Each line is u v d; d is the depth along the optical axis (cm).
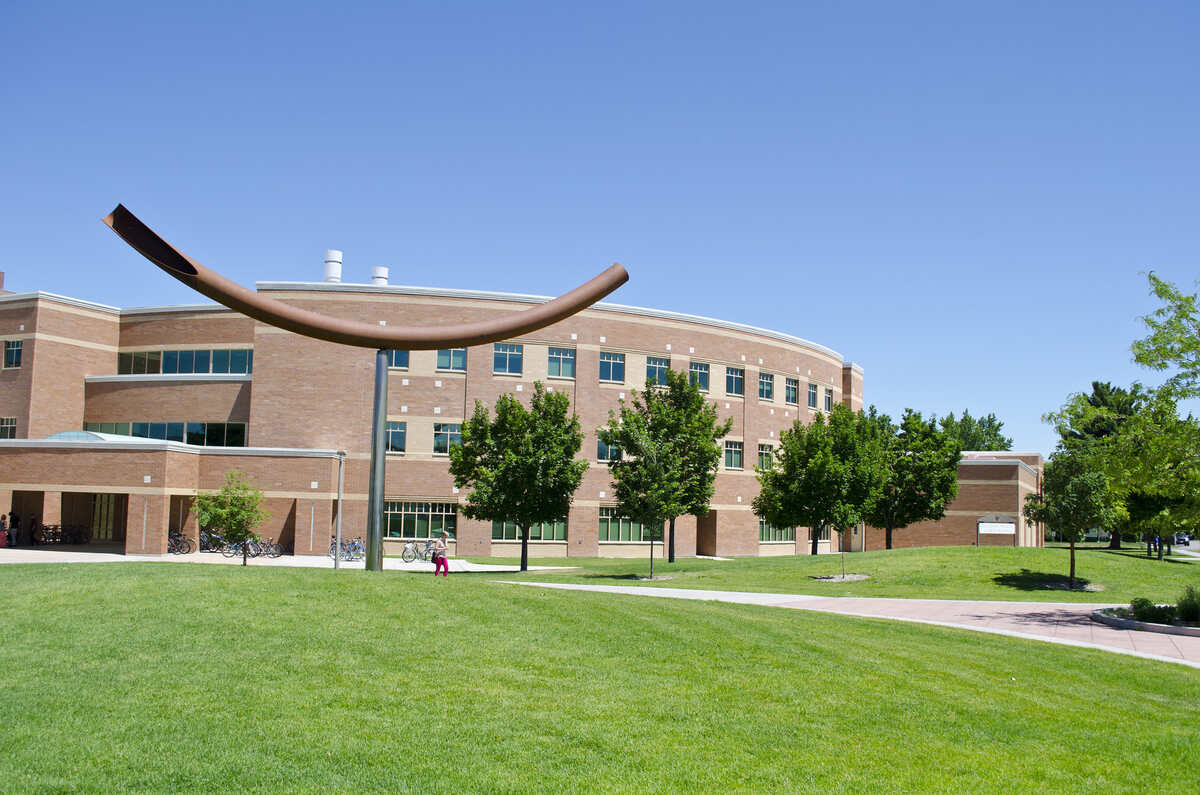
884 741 1034
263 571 1939
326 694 1098
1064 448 3553
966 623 2298
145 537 4309
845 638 1722
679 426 3903
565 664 1313
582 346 5338
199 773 830
